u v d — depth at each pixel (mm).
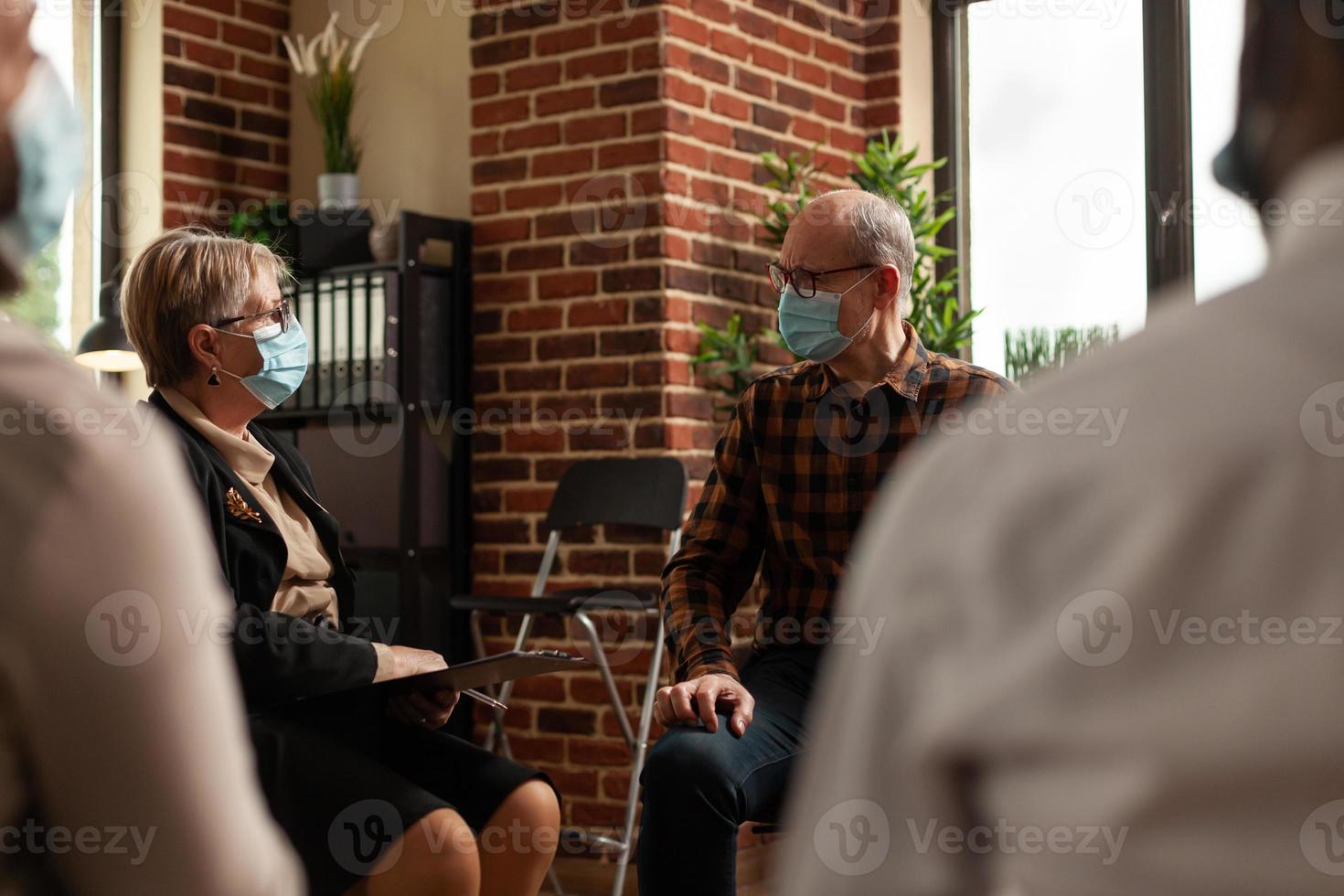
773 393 2393
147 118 4469
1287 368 390
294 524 2088
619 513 3635
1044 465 425
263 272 2104
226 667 708
